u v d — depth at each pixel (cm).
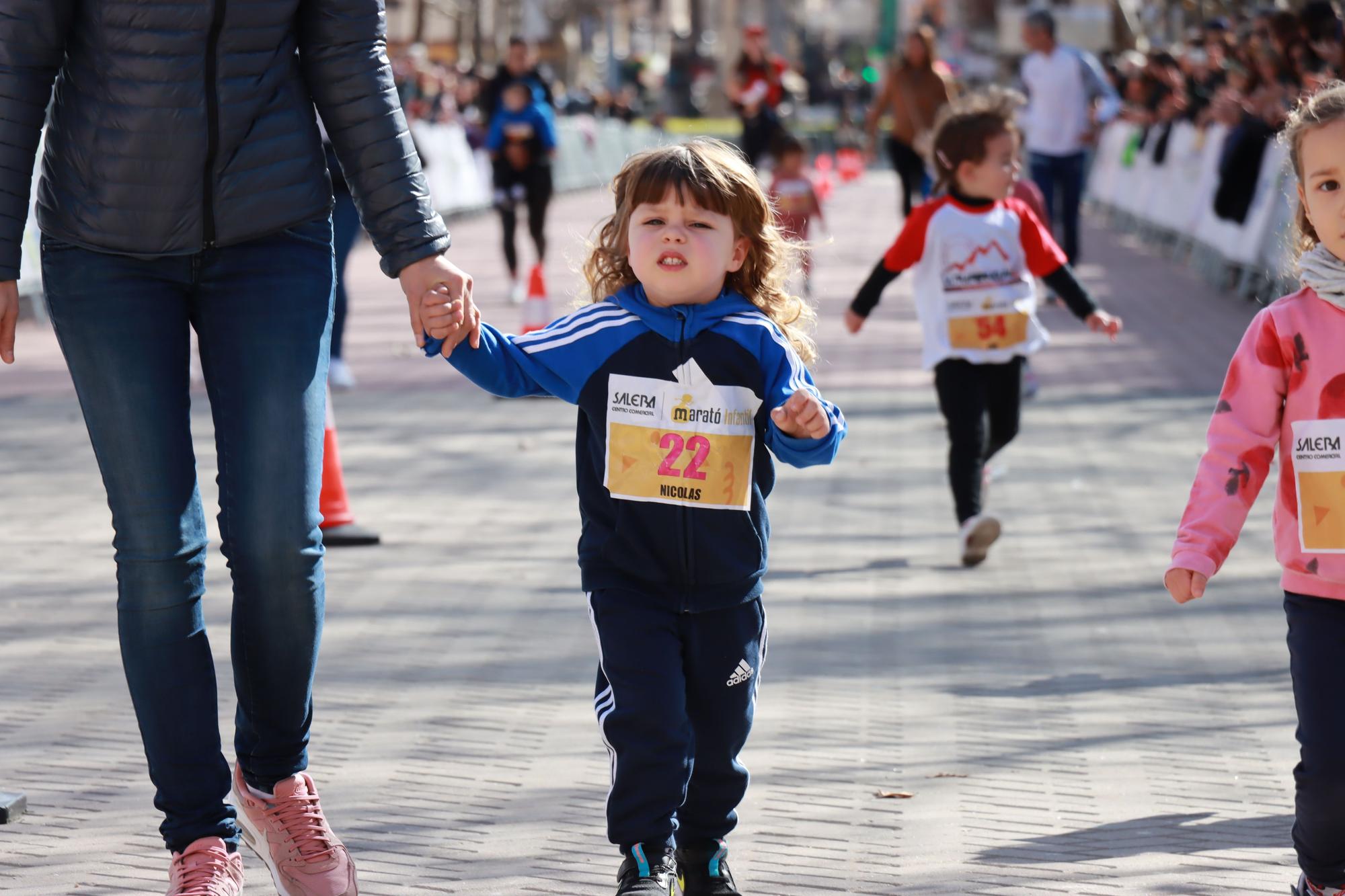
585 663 1174
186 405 745
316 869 760
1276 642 1220
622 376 735
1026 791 924
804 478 1820
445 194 5675
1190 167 4059
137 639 733
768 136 4731
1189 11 5609
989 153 1450
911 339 2941
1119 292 3572
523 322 2828
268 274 740
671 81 13388
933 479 1809
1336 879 704
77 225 721
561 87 9644
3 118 709
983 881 801
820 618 1287
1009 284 1451
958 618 1287
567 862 827
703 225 732
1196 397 2300
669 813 707
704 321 738
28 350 2792
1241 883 797
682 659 733
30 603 1338
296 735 768
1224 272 3603
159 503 729
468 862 827
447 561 1473
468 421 2194
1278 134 771
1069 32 6775
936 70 3806
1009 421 1491
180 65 706
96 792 926
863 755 983
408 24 10312
